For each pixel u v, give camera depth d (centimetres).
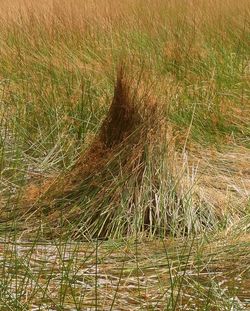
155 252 959
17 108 1394
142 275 895
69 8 2028
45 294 833
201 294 846
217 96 1534
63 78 1535
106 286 861
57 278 875
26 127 1346
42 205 1070
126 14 2062
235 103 1541
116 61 1617
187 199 1073
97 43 1788
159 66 1678
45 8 2028
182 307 827
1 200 1102
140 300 835
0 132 1270
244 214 1084
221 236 998
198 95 1521
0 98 1441
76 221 1043
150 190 1068
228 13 2183
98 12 2036
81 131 1329
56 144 1266
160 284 865
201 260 923
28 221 1048
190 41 1828
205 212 1069
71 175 1103
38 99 1421
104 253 954
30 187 1129
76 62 1612
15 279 863
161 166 1088
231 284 880
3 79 1498
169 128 1162
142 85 1153
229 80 1647
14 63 1627
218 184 1167
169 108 1279
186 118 1423
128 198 1058
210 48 1825
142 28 1928
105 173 1083
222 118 1434
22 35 1827
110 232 1032
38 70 1583
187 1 2202
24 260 906
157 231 1040
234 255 935
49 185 1115
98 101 1405
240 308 823
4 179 1152
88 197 1066
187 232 1044
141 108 1116
